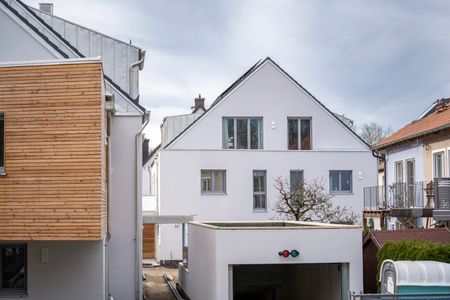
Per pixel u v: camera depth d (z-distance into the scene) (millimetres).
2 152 12773
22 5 17734
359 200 30375
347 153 30438
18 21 16172
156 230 33156
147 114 18703
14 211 12469
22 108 12578
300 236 15102
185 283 20938
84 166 12492
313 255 15102
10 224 12461
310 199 26438
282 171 29969
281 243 15039
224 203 29641
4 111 12578
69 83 12602
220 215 29609
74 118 12570
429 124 24578
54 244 13922
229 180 29719
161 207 29500
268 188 29766
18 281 14047
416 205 23516
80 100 12594
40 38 16188
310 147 30422
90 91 12594
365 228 23047
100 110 12570
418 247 13984
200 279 17375
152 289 23000
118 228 18156
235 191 29719
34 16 17641
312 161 30188
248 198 29719
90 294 13859
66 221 12438
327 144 30422
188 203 29547
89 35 21141
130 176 18281
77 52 17406
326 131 30453
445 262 13586
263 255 14984
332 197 30109
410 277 12188
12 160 12531
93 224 12422
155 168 34531
